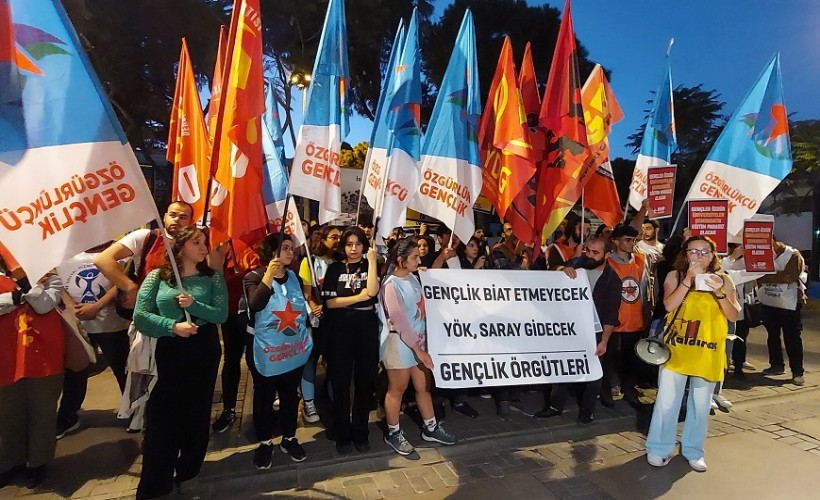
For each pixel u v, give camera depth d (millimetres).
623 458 4191
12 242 2678
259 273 3885
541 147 5359
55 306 3605
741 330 6379
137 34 14594
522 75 5676
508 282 4652
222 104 3754
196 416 3361
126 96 15492
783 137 5191
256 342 3721
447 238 6273
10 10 2645
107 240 2906
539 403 5488
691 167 22031
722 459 4180
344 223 9164
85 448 4188
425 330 4371
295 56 18328
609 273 4832
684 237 5211
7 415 3506
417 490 3625
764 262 5156
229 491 3578
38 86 2744
